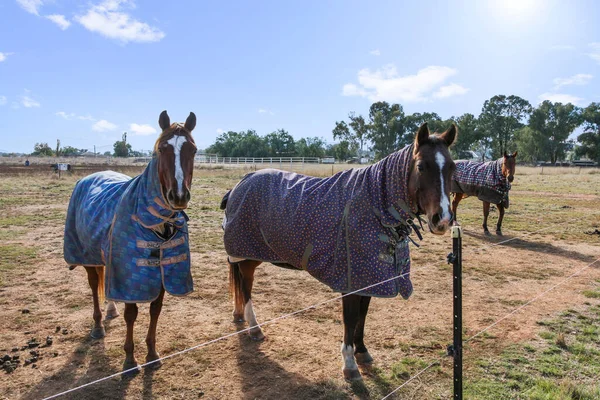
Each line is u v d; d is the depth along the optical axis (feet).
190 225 33.40
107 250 11.68
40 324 14.90
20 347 13.16
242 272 14.44
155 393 10.77
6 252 24.32
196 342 13.69
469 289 19.24
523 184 77.56
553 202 49.73
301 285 19.67
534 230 33.32
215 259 23.77
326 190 12.08
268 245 12.85
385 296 10.74
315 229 11.61
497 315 16.16
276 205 12.54
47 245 26.27
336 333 14.49
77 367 12.02
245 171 103.35
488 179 30.86
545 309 16.72
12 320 15.17
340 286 11.15
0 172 88.79
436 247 27.50
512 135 254.27
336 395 10.72
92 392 10.77
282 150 289.74
